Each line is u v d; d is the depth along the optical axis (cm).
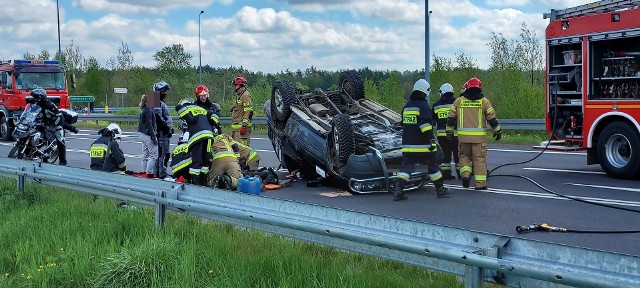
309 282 523
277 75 4259
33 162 948
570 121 1301
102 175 818
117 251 632
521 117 2427
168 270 567
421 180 1105
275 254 596
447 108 1212
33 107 1327
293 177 1281
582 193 1052
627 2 1200
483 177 1110
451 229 471
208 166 1006
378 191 1090
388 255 495
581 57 1268
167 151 1298
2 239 720
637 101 1157
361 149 1141
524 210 926
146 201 727
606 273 390
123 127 3441
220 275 557
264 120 2755
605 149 1222
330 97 1291
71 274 582
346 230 504
